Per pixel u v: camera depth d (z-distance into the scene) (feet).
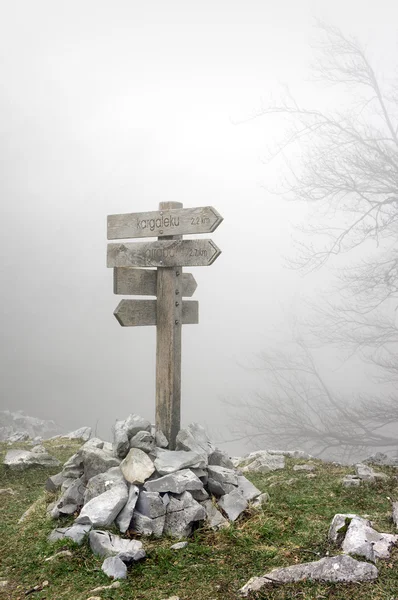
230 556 10.23
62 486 13.58
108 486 12.27
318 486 14.69
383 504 12.87
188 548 10.62
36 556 10.82
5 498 15.58
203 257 13.46
